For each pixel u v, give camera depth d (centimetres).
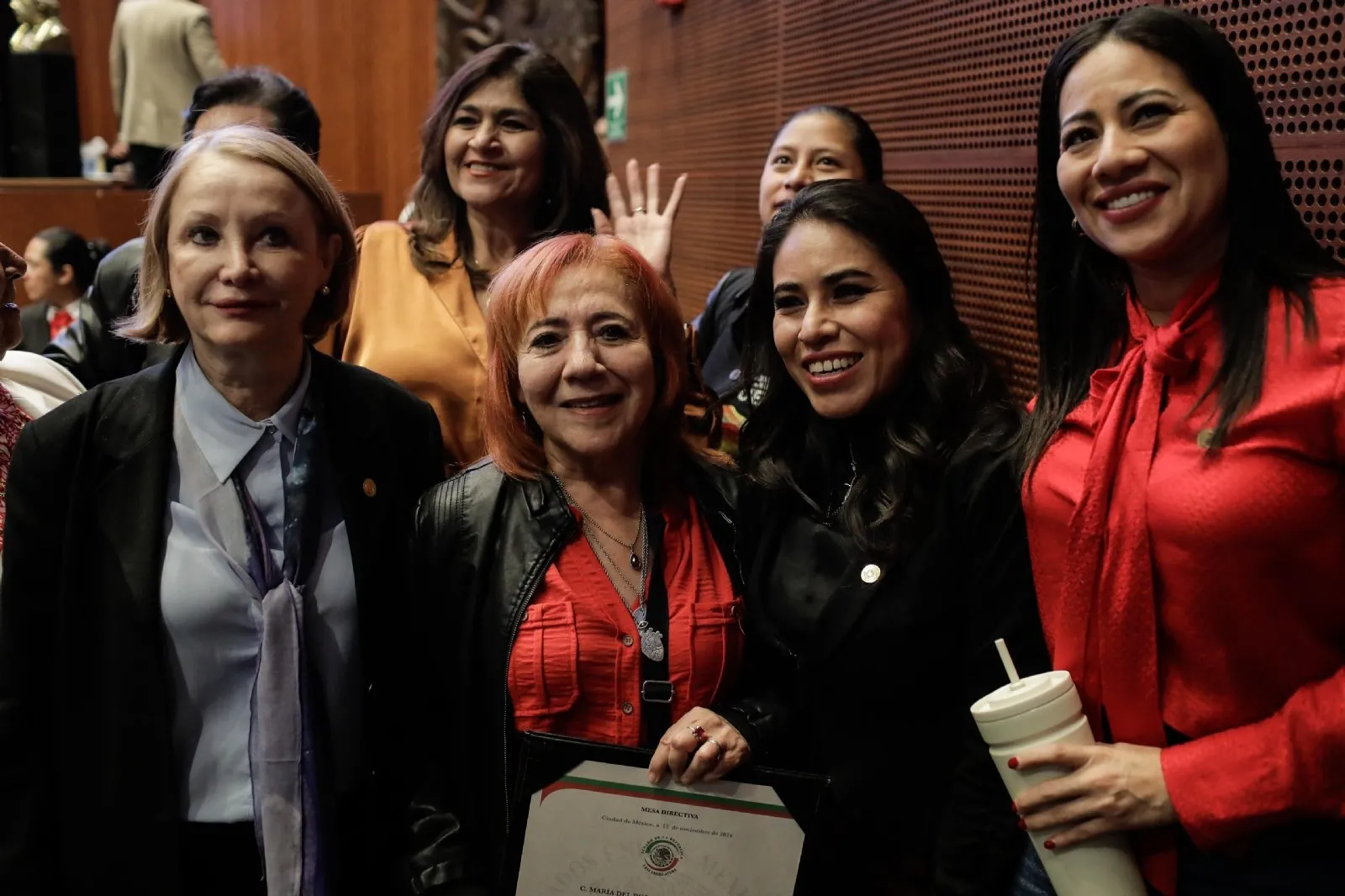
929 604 166
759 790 157
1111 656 143
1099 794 137
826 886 169
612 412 167
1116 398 146
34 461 164
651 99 518
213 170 159
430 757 179
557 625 165
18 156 619
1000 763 143
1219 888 140
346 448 177
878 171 256
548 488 172
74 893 166
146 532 162
